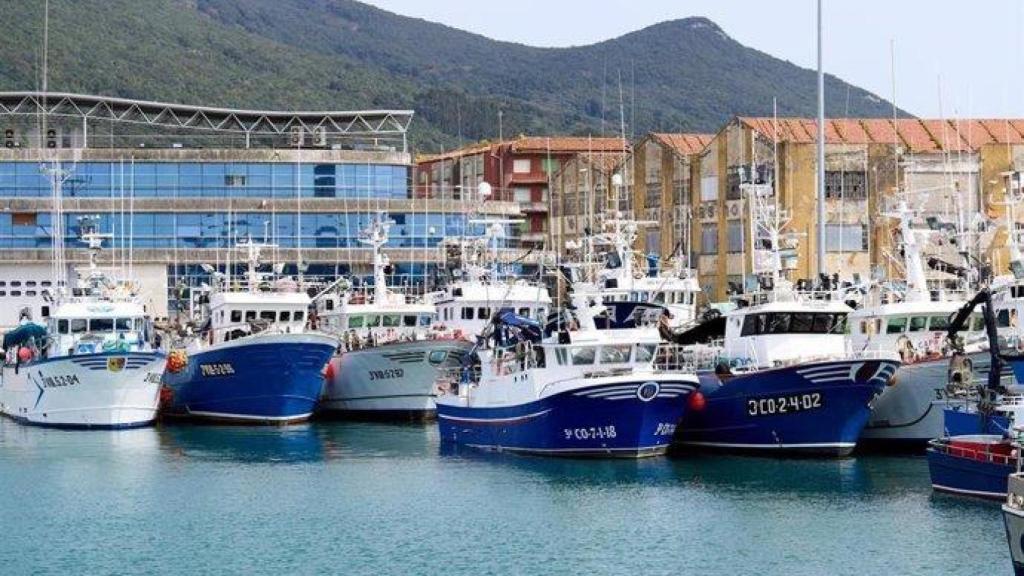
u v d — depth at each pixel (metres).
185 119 121.31
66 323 80.06
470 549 50.91
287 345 78.50
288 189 112.81
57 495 60.56
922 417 64.31
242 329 83.06
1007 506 42.75
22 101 117.69
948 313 66.56
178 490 61.25
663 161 127.81
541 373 65.50
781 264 73.94
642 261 98.69
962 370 60.94
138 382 78.69
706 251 121.88
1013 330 65.88
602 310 66.75
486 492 59.41
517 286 85.19
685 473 62.06
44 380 79.44
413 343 80.06
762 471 62.22
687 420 67.38
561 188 141.12
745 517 54.12
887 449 66.25
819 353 67.38
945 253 86.12
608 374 64.56
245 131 121.25
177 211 110.94
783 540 50.91
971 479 54.88
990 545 49.31
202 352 80.88
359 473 64.44
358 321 84.19
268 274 90.69
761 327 67.81
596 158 141.12
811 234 112.56
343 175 113.38
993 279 71.44
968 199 101.00
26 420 82.38
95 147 119.19
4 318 107.19
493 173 159.38
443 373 80.56
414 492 59.81
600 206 134.88
